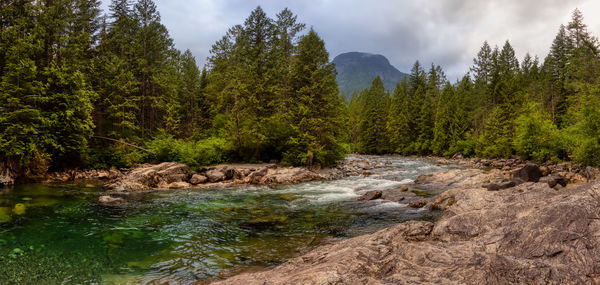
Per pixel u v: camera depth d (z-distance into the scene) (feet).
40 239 27.94
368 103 241.35
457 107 185.37
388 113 232.94
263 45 116.88
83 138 73.92
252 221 36.29
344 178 82.12
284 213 40.50
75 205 43.50
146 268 22.11
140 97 111.96
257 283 14.67
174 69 145.69
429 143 195.93
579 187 20.88
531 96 142.92
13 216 35.70
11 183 61.31
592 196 17.85
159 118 129.59
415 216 37.42
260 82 103.91
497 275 11.58
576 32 148.46
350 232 31.45
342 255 16.99
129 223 34.78
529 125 102.32
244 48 130.93
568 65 146.51
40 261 22.81
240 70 106.01
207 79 167.84
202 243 28.14
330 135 100.27
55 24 75.31
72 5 89.20
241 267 22.39
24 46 64.64
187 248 26.71
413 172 94.48
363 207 43.52
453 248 15.35
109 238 29.01
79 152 77.36
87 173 77.66
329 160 104.88
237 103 102.22
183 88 152.87
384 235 22.49
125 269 21.84
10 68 62.85
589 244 13.28
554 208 16.58
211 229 32.83
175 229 32.71
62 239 28.22
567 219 15.37
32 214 37.04
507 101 149.89
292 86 101.91
